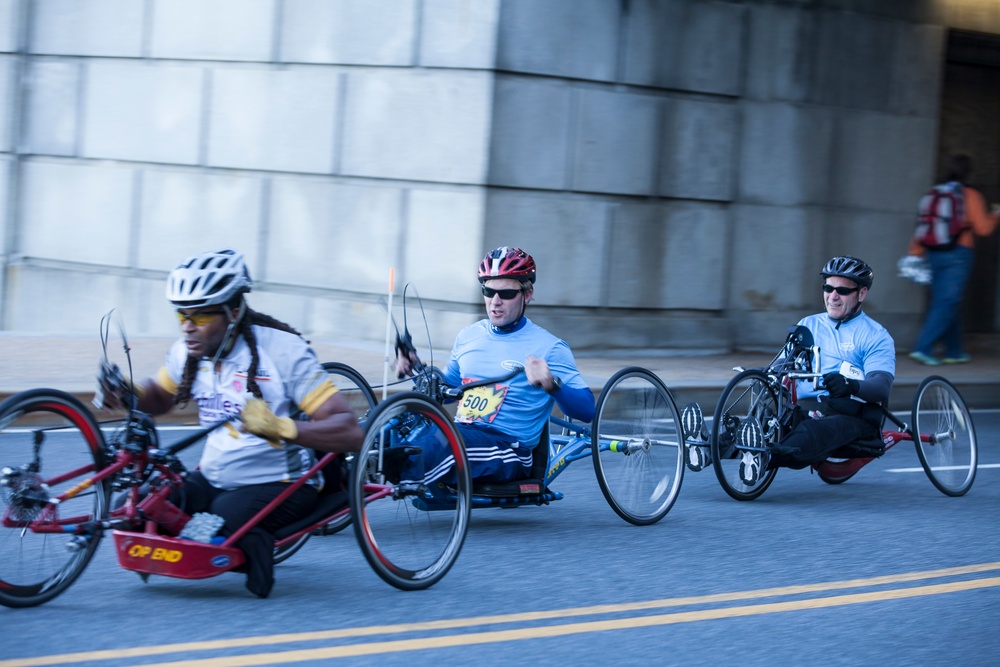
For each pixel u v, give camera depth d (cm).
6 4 1942
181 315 613
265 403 611
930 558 821
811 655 604
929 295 2062
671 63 1722
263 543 634
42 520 595
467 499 718
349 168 1688
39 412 598
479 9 1574
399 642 589
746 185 1831
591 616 652
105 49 1884
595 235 1684
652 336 1748
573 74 1633
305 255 1734
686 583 730
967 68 2220
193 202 1822
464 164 1593
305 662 551
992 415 1598
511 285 831
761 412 983
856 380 969
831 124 1908
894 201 2000
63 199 1941
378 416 659
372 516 785
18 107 1966
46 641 561
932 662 600
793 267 1895
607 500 865
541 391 827
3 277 1984
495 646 592
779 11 1830
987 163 2277
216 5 1783
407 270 1647
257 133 1761
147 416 621
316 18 1702
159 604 631
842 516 950
